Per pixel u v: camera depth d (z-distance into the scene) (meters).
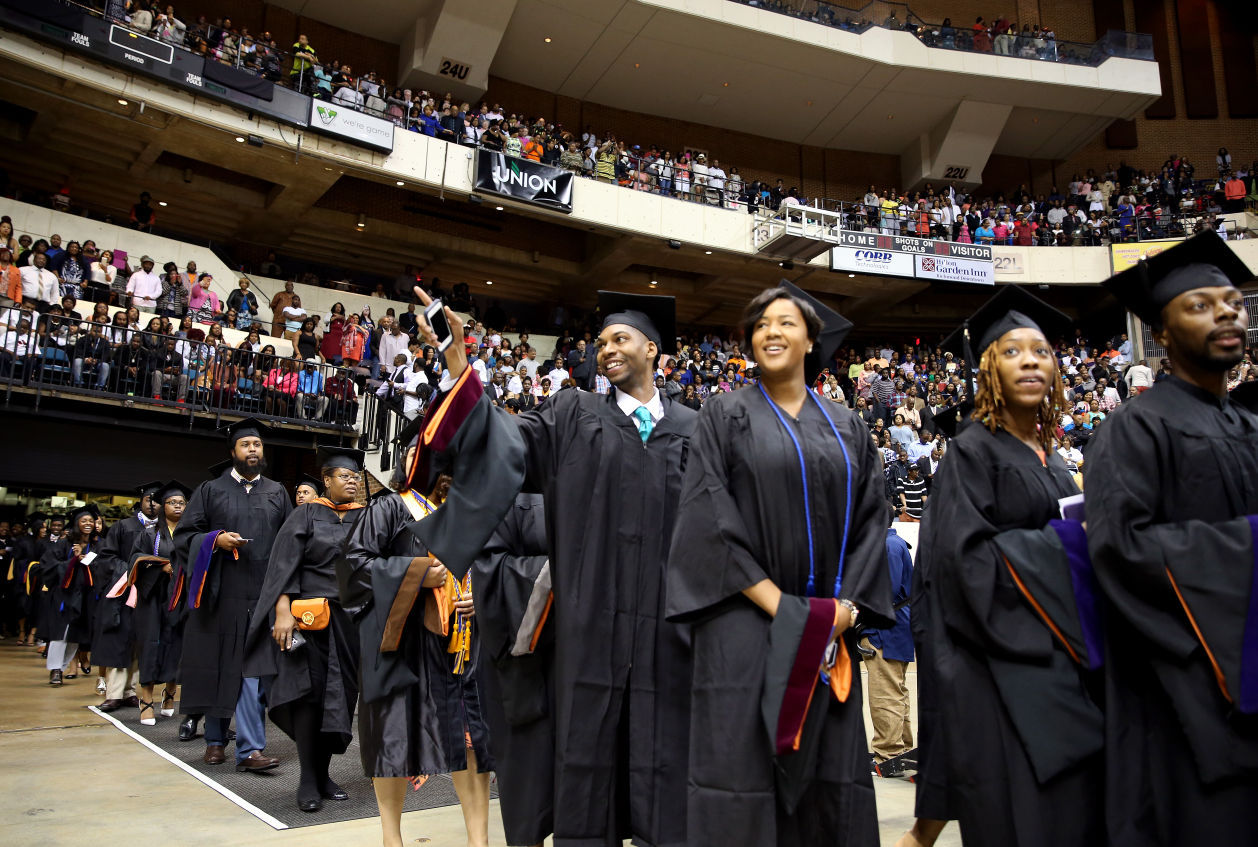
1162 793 2.21
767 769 2.11
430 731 3.45
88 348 11.13
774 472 2.35
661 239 20.08
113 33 13.89
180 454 14.05
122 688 7.30
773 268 21.81
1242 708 2.02
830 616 2.13
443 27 19.20
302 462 15.52
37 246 12.20
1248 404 2.73
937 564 2.64
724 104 23.64
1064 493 2.70
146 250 15.16
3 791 4.44
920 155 24.91
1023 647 2.40
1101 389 16.52
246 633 5.41
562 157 19.41
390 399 12.24
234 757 5.52
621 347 2.80
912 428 14.09
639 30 20.36
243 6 19.02
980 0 26.38
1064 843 2.29
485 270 21.98
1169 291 2.48
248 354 12.56
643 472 2.68
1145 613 2.21
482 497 2.38
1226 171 24.66
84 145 15.98
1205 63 26.66
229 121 15.20
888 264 21.56
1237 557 2.11
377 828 3.95
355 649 4.52
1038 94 23.05
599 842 2.37
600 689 2.45
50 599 9.13
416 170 17.30
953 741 2.52
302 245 20.22
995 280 22.36
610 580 2.55
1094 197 24.27
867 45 21.52
